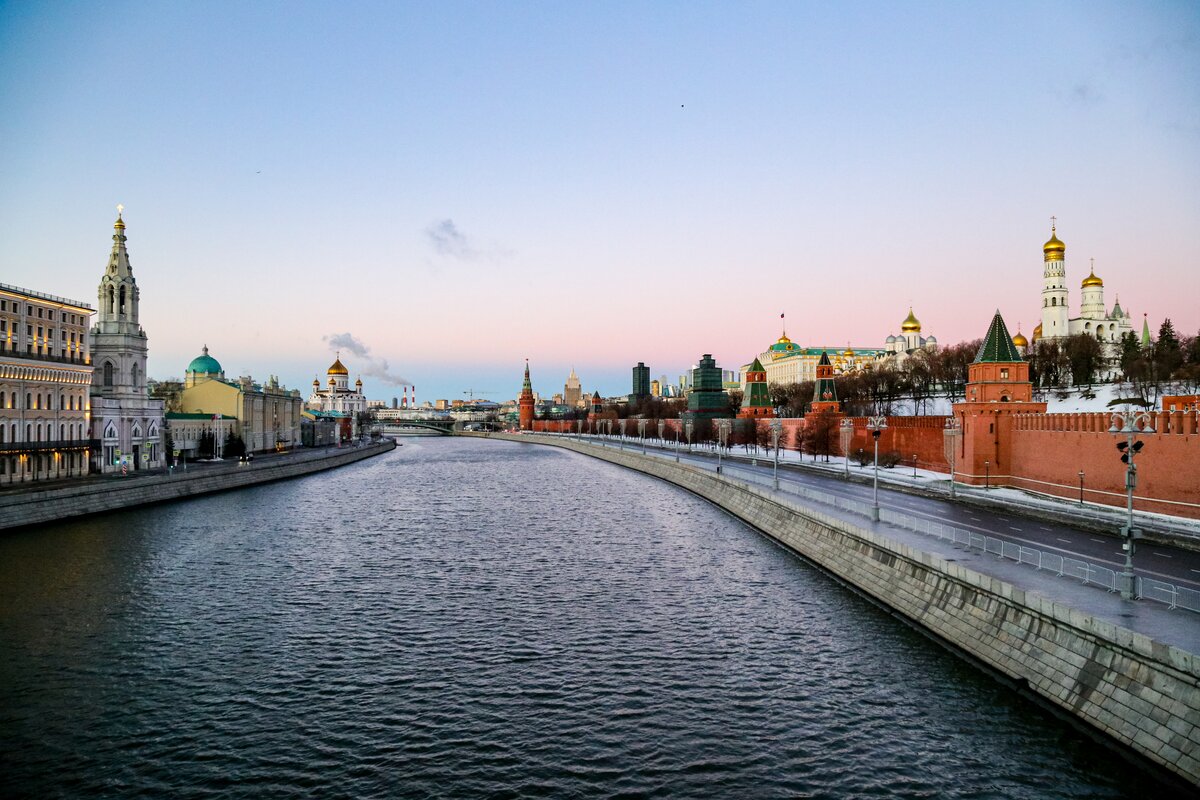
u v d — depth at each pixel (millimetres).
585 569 58938
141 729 30844
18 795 25797
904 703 32594
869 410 172375
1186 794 24141
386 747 29359
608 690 34688
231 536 73938
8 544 67625
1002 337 84500
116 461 111000
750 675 36219
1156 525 52312
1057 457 74312
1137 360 134750
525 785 26562
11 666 37656
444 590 52500
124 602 49062
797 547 64812
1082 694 29406
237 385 176000
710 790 26188
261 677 36344
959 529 51531
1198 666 24641
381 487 124625
